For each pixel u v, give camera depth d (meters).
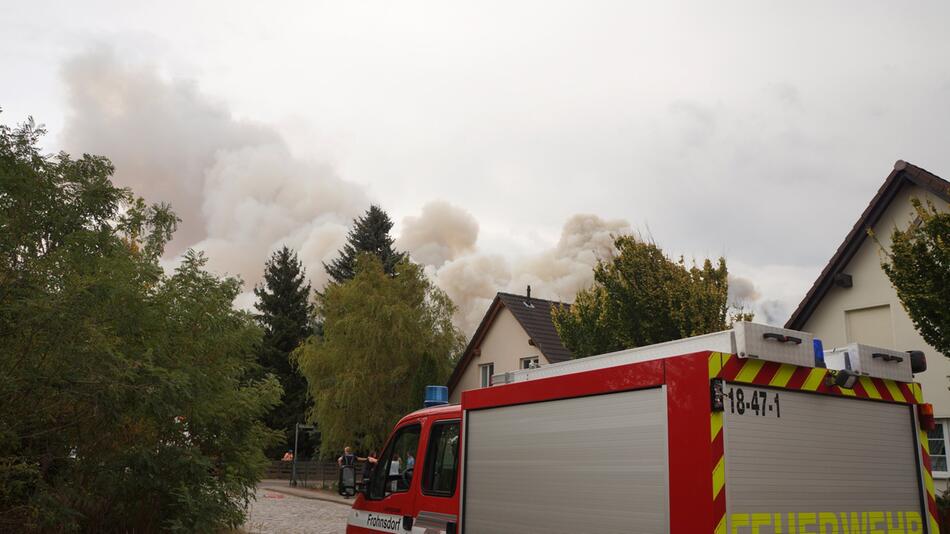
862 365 4.99
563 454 5.10
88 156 9.73
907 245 11.96
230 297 11.51
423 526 6.52
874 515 4.82
